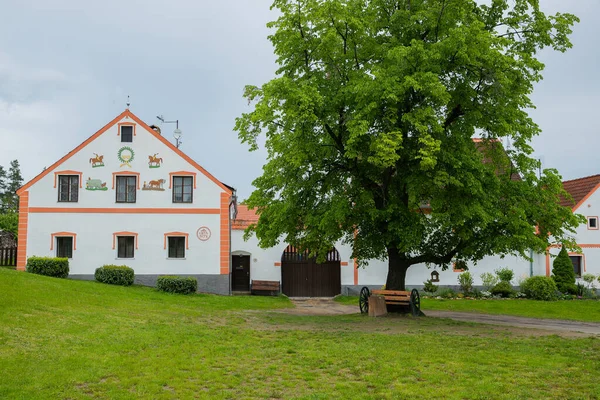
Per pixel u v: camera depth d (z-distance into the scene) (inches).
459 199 677.9
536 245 697.6
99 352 443.5
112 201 1179.3
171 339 521.0
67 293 740.7
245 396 344.8
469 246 737.6
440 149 676.1
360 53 748.6
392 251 812.0
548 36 721.0
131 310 704.4
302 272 1354.6
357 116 631.8
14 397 320.8
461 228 719.7
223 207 1193.4
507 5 748.0
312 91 652.7
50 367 386.9
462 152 700.0
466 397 340.8
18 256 1158.3
